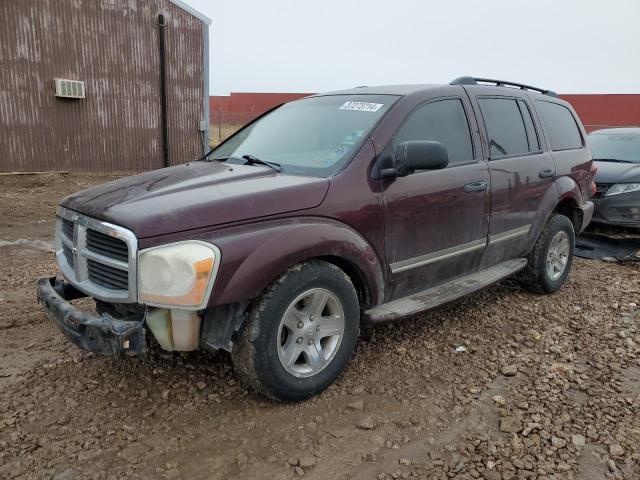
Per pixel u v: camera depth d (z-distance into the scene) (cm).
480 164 415
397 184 351
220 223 276
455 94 417
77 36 1331
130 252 262
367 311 349
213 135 2820
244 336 289
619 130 933
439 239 383
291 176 337
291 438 280
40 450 266
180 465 258
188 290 261
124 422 291
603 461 266
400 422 297
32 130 1290
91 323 271
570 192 514
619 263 644
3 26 1208
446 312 462
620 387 338
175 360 358
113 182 345
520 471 258
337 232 312
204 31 1600
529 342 403
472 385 338
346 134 363
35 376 337
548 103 533
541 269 497
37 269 584
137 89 1474
